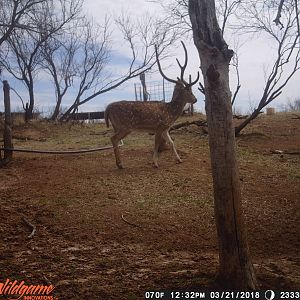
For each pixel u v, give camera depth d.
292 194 8.09
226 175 4.05
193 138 13.34
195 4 4.13
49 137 15.85
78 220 6.80
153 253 5.66
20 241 6.06
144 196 7.98
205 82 4.11
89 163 10.38
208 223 6.81
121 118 9.63
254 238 6.19
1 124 16.86
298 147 11.84
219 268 4.27
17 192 8.19
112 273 4.92
